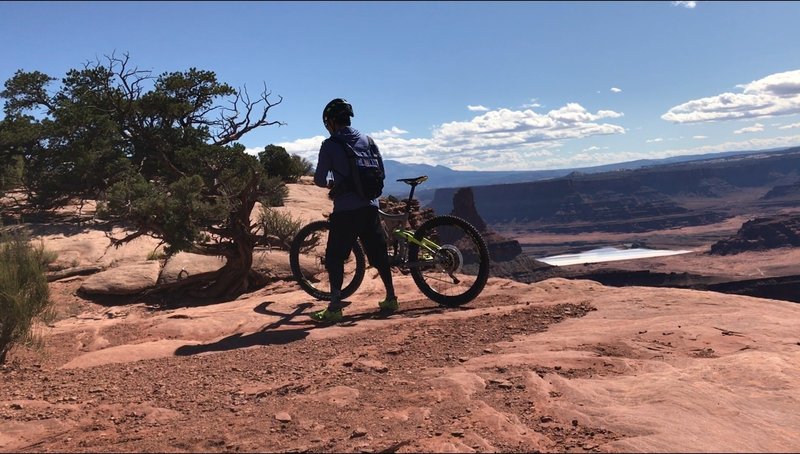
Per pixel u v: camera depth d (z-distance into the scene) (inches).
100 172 722.2
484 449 90.6
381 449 92.3
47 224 581.9
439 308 238.7
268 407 119.5
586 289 248.2
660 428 94.3
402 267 241.4
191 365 168.2
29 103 1014.4
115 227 573.0
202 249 343.6
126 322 257.3
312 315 225.1
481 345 169.5
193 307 314.0
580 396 114.0
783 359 132.6
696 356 141.9
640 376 125.6
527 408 109.3
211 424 110.2
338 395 124.2
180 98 951.6
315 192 907.4
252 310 257.8
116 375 160.9
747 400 107.3
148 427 111.7
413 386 128.3
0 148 768.9
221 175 462.0
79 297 328.5
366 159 223.6
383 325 207.3
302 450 93.8
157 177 802.2
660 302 209.0
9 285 200.7
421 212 557.3
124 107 861.2
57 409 128.0
